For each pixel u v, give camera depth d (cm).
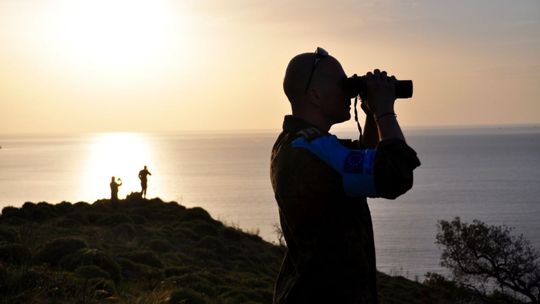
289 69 319
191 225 2902
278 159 303
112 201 3141
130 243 2156
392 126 288
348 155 283
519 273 3338
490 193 18838
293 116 317
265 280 2133
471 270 3394
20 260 1258
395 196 279
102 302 998
